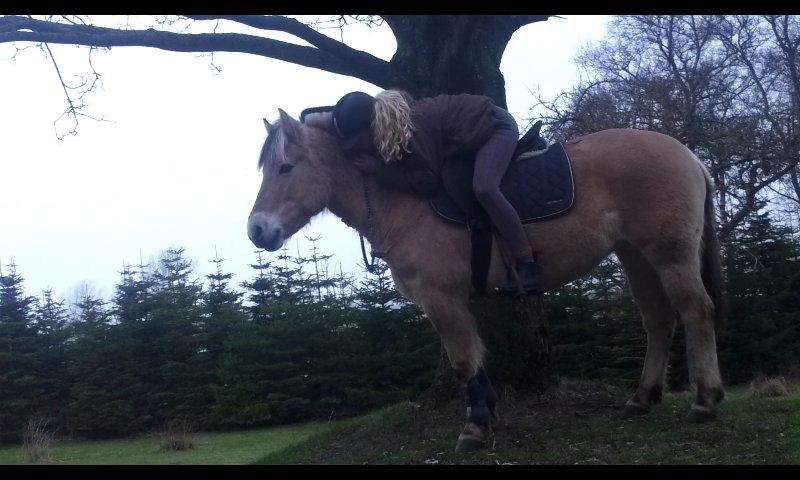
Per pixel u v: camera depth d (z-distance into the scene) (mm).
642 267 5316
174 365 21016
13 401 21266
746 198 16969
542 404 5930
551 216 4699
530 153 4887
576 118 13555
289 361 20406
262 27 6855
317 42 6852
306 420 20047
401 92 4910
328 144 4906
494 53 6707
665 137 4996
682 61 20844
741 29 21203
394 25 6898
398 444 5402
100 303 24625
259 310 22203
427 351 20062
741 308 20203
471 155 4809
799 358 19516
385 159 4699
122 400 20719
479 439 4816
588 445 4684
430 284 4699
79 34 6707
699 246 4938
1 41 6664
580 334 19188
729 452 4258
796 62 22000
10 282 23406
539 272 4805
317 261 23359
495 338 6109
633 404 5406
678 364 17656
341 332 20703
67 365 22453
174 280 24469
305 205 4801
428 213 4762
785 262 20844
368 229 4918
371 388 20031
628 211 4832
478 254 4684
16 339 22203
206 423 19969
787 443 4297
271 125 4898
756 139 15766
